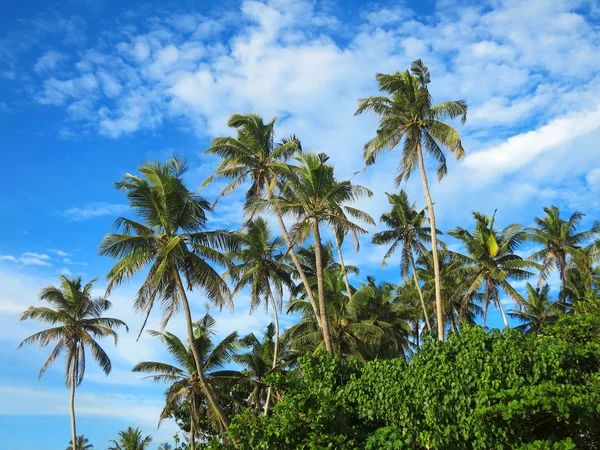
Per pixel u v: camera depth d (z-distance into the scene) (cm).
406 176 3016
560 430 1350
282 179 3061
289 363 3425
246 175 3091
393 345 3766
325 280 3462
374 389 1620
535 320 4153
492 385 1342
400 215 3822
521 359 1383
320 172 2586
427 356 1557
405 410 1444
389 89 2986
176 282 2419
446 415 1362
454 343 1541
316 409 1501
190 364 3316
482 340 1478
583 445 1352
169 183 2419
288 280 3319
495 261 3556
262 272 3259
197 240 2475
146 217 2445
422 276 4281
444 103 2895
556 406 1248
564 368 1406
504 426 1285
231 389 3659
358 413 1605
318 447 1380
